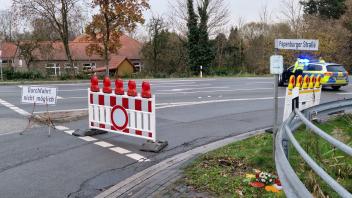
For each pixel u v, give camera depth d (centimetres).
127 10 3262
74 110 1340
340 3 5803
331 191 515
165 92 2014
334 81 2134
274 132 654
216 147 787
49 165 706
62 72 3534
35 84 2759
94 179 634
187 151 792
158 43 4694
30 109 1374
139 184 576
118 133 899
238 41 5428
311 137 727
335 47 4534
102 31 3378
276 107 652
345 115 1071
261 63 5034
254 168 631
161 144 826
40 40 4162
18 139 902
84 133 934
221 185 551
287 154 517
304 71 2178
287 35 4747
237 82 2905
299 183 343
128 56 5875
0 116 1223
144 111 825
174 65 4766
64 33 3584
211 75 4225
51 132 977
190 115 1282
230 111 1384
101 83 2762
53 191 582
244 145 802
